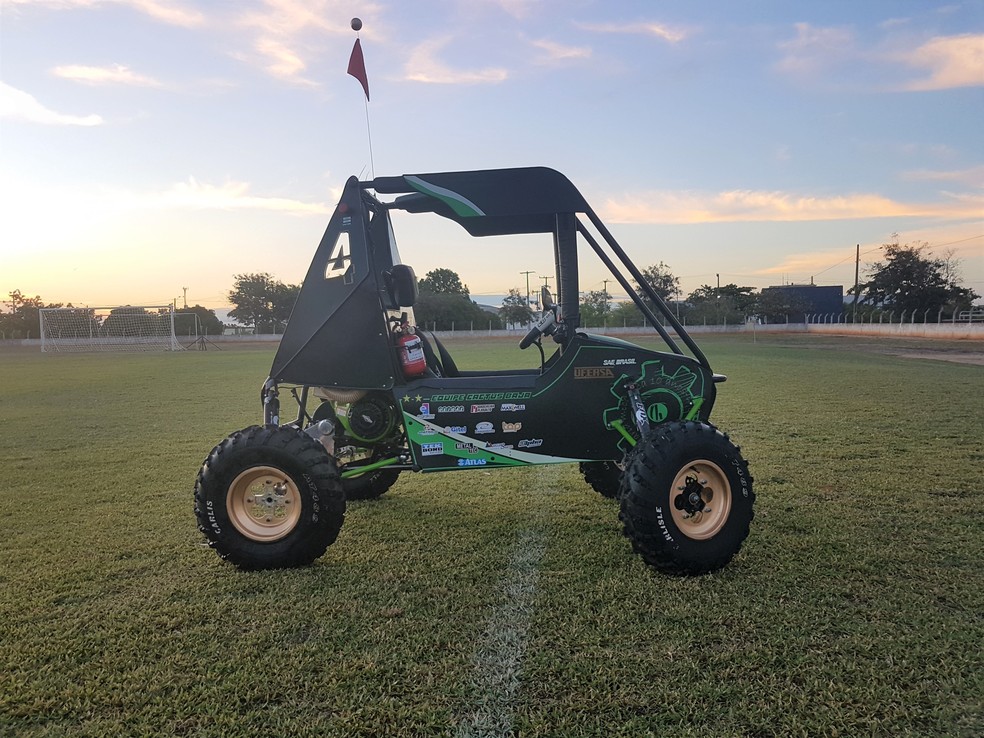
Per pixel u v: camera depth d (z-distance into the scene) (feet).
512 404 12.15
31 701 7.48
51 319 138.00
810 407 29.30
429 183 12.11
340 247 12.30
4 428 27.48
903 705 7.18
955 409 28.32
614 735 6.74
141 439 24.81
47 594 10.37
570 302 12.39
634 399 12.00
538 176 12.04
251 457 11.17
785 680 7.67
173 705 7.35
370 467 12.50
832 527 13.07
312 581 10.80
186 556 12.05
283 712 7.20
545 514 14.58
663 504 10.61
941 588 10.16
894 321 153.17
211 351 111.55
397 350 12.50
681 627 8.98
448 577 10.91
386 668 8.04
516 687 7.60
